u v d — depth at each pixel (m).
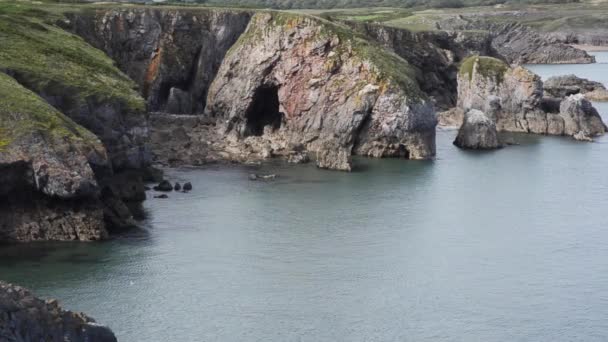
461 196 145.75
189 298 97.94
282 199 140.62
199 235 120.00
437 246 118.19
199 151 174.00
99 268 105.94
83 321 66.50
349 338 89.50
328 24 187.38
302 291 101.00
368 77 179.38
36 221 115.44
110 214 122.12
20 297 63.66
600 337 91.12
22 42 153.25
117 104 139.88
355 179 156.88
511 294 101.69
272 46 187.50
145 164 142.25
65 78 141.75
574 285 104.81
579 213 136.50
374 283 104.06
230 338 88.50
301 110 184.00
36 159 114.56
